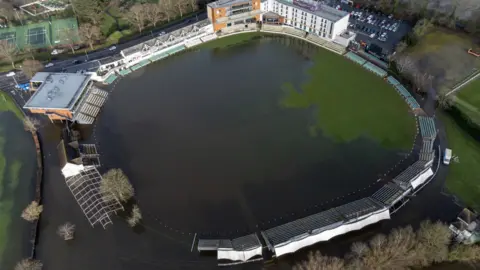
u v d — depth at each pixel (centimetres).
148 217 12000
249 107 15925
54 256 11094
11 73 18025
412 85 16400
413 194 12381
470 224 10819
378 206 11681
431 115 15100
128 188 12262
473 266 10475
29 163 13888
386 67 17462
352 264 9862
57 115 15000
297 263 10675
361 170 13200
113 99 16575
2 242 11462
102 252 11150
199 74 17862
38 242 11438
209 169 13425
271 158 13750
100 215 11919
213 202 12362
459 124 14762
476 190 12438
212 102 16238
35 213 11662
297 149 14038
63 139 14125
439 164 13325
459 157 13525
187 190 12750
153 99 16512
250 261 10781
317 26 19362
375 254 10094
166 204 12344
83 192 12581
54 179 13188
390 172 13075
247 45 19725
